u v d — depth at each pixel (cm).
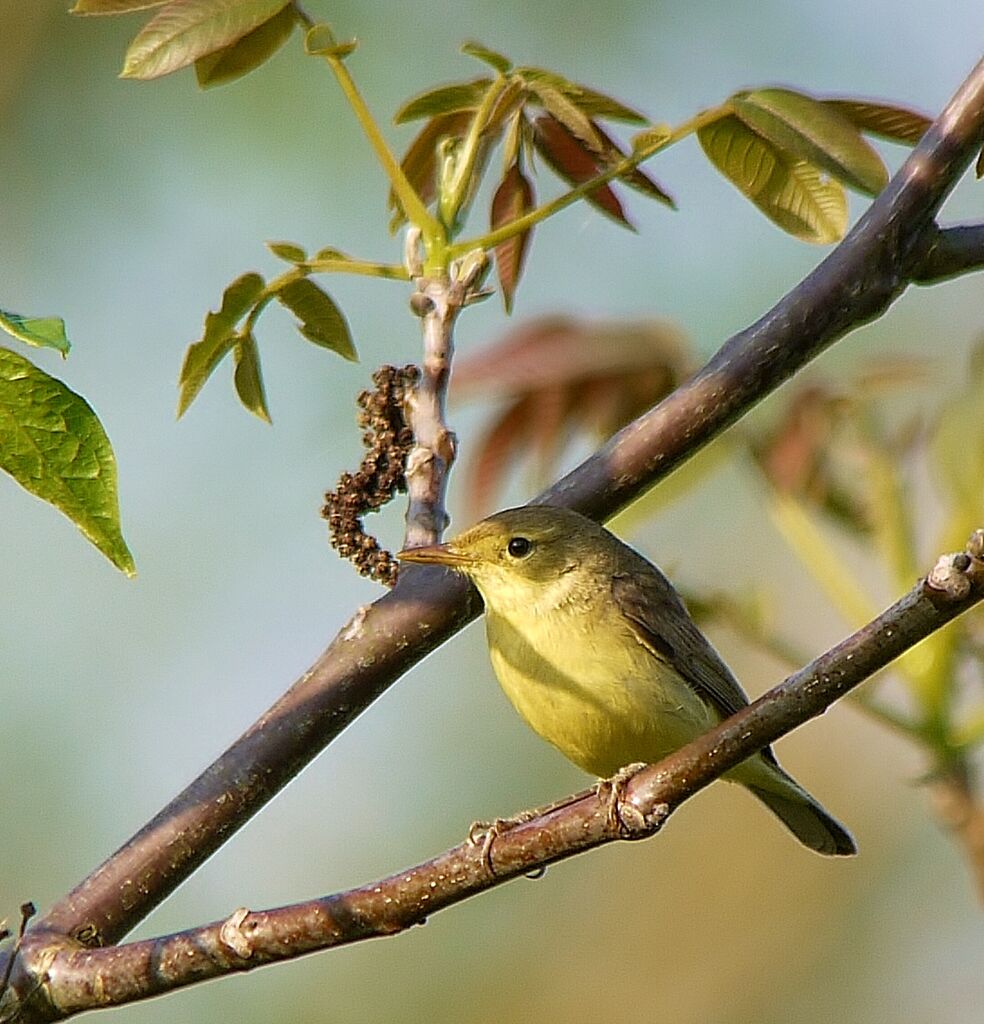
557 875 1716
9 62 1606
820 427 1070
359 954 1573
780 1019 1659
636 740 987
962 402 1057
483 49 773
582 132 764
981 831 980
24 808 1479
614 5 1659
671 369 1029
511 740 1628
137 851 707
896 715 992
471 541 1007
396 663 751
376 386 789
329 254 792
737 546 1741
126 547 554
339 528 777
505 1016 1609
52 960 641
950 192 778
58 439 552
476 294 789
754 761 1028
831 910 1703
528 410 1038
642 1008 1653
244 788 721
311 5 1603
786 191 778
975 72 777
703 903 1723
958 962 1653
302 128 1598
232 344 773
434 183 855
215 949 623
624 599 991
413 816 1599
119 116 1625
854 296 774
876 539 1048
